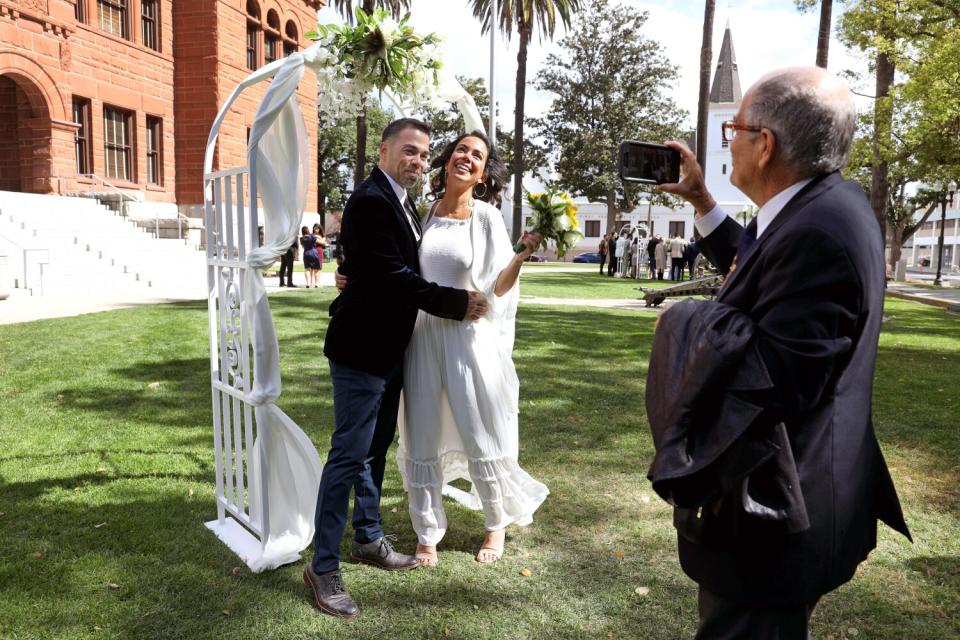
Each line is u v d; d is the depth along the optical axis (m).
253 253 2.80
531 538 3.30
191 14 23.67
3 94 19.52
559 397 5.92
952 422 5.20
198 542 3.16
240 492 3.21
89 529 3.26
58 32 19.36
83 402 5.47
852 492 1.39
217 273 3.28
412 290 2.70
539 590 2.81
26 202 16.16
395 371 2.98
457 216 3.06
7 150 19.83
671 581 2.90
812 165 1.43
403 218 2.80
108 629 2.45
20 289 13.67
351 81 3.03
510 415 3.27
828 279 1.27
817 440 1.36
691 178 2.05
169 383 6.09
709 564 1.47
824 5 13.39
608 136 47.81
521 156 25.00
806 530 1.36
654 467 1.36
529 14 24.23
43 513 3.42
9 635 2.39
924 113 14.08
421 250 3.01
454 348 2.97
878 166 15.51
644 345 8.69
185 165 24.31
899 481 4.02
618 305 14.31
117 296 14.29
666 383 1.42
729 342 1.31
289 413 5.26
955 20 13.52
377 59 2.96
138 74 22.41
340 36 2.95
